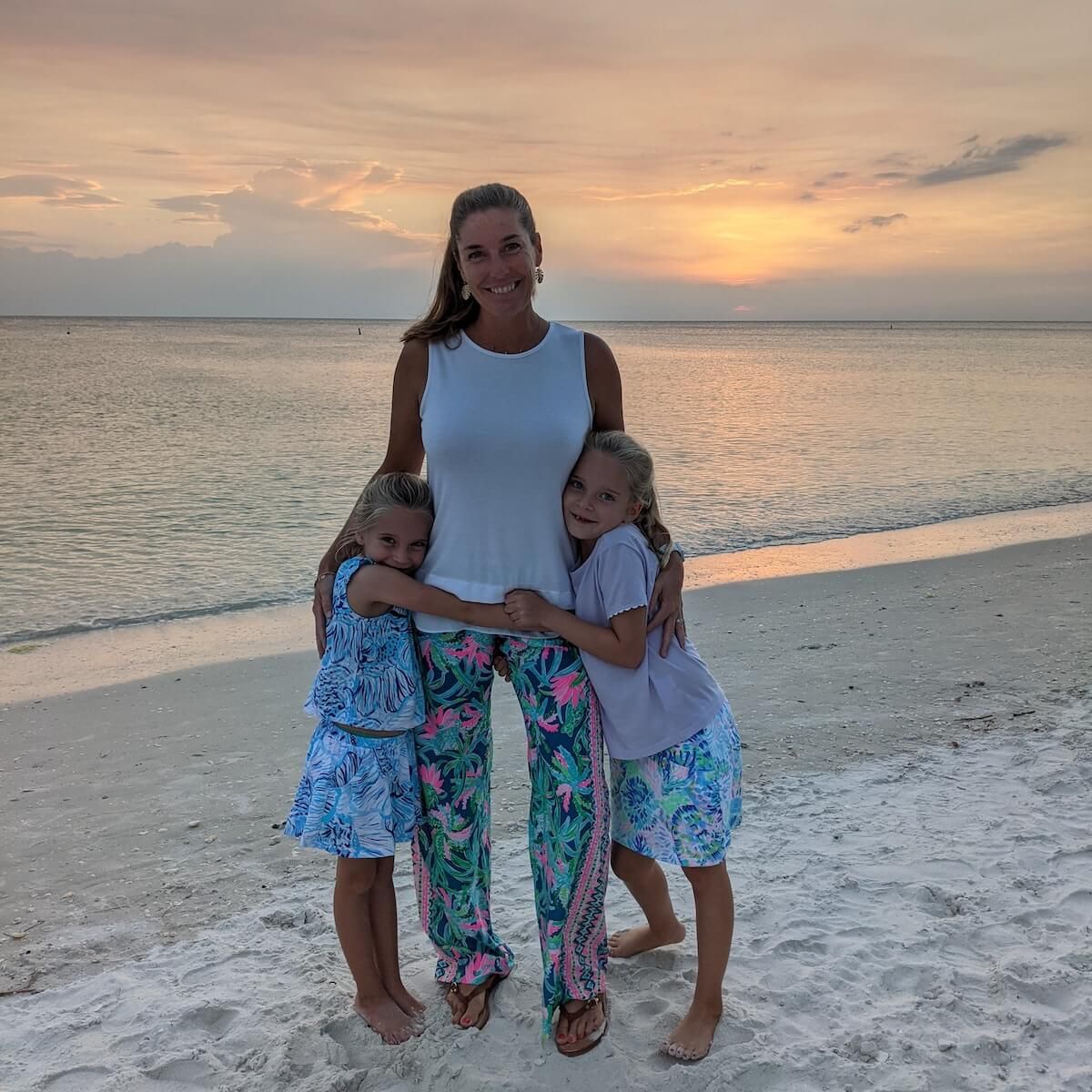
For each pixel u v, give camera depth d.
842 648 6.37
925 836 3.61
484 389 2.39
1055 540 10.18
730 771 2.53
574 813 2.48
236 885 3.57
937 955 2.84
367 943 2.57
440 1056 2.46
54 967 3.03
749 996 2.67
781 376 45.56
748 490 14.06
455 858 2.61
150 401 27.64
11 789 4.48
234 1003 2.72
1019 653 6.09
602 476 2.40
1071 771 4.15
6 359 50.66
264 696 5.82
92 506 12.41
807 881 3.31
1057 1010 2.57
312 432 20.39
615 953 2.92
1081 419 24.58
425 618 2.49
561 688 2.47
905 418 24.80
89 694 5.86
